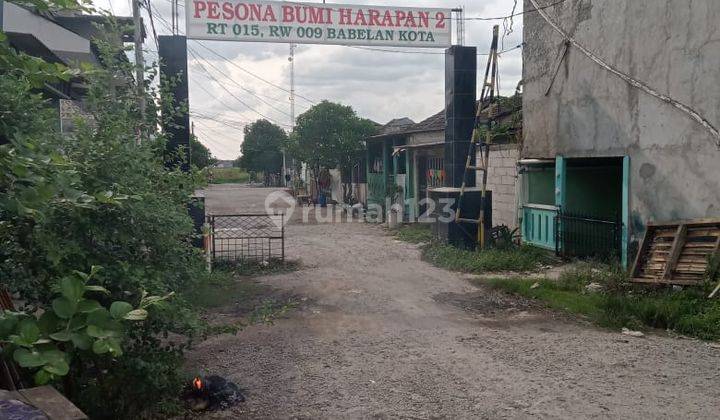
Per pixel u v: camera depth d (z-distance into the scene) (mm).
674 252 8312
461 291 9156
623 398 4859
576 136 10984
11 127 3355
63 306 2775
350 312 7883
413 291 9172
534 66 12305
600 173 12016
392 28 12234
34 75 3043
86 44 11945
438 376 5387
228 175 77312
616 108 9906
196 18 11125
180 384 4508
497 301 8477
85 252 3822
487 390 5039
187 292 6070
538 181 12688
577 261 10594
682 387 5113
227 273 10141
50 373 2648
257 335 6715
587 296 8461
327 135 26016
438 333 6840
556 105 11570
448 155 13773
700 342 6512
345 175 28219
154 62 5910
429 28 12477
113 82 5508
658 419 4453
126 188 4098
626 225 9734
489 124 12766
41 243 3342
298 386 5141
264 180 57062
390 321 7410
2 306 3695
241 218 21297
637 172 9500
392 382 5234
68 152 4098
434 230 13922
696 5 8297
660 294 8062
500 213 14172
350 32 11953
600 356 5957
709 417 4488
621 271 9195
